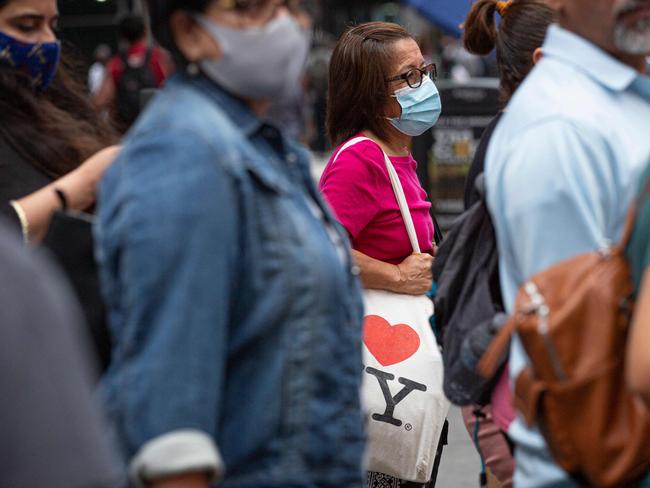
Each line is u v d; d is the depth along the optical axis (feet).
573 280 20.06
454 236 26.84
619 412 19.71
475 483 50.14
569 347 19.81
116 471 13.07
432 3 70.13
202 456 17.08
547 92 21.76
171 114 18.86
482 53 31.60
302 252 18.89
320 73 177.37
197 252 17.52
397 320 33.42
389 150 35.50
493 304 25.93
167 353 17.16
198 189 17.81
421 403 32.73
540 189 20.79
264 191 18.92
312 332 18.76
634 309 19.24
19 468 11.94
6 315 12.08
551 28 22.79
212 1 19.20
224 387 18.54
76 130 26.55
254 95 19.85
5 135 25.29
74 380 12.55
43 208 23.36
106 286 18.24
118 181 18.37
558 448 20.25
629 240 19.93
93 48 149.28
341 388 19.22
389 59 34.78
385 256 34.47
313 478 18.69
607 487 19.85
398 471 32.81
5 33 25.40
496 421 25.76
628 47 21.18
